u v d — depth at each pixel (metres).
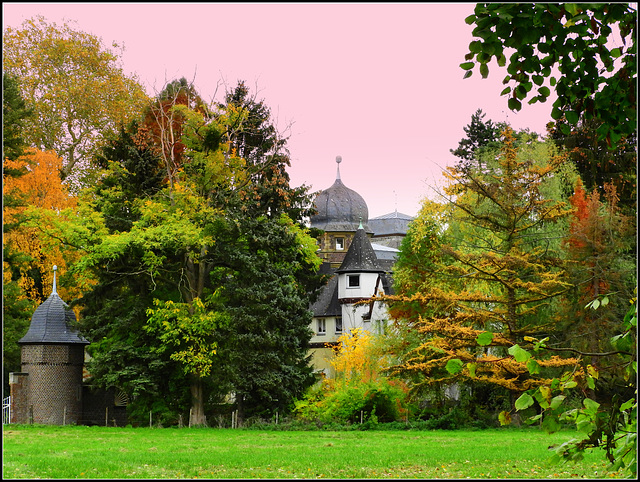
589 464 16.33
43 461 16.47
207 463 16.83
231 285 36.84
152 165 39.19
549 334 31.75
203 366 35.72
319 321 70.31
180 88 41.62
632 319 6.28
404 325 36.81
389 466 16.44
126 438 25.56
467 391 34.78
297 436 27.06
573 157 41.94
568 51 6.98
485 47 6.25
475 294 31.66
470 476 14.77
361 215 87.00
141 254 36.69
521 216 32.81
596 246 30.58
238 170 39.25
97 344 39.50
